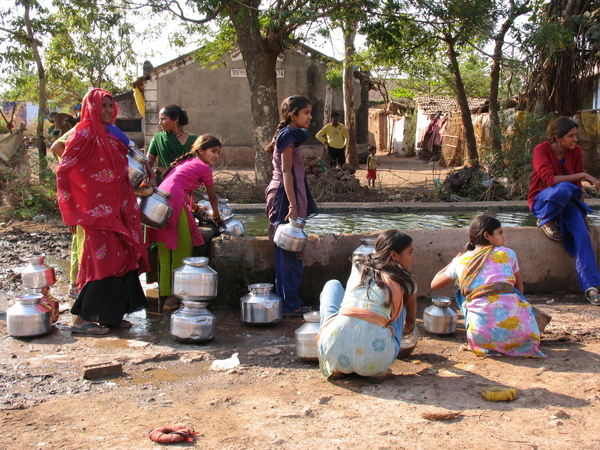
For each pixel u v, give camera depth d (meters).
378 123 36.62
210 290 4.32
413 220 8.43
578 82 15.26
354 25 13.08
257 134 13.72
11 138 10.44
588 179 5.53
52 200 9.78
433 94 31.86
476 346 4.13
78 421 2.97
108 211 4.38
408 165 24.06
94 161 4.32
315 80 22.09
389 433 2.82
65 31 12.57
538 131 12.68
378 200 11.62
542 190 5.70
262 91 13.55
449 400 3.25
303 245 4.88
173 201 4.98
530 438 2.77
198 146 5.28
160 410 3.12
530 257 5.64
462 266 4.24
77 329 4.50
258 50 13.41
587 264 5.40
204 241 5.30
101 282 4.48
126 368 3.80
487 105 24.72
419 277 5.54
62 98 30.44
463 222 8.20
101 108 4.34
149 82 21.80
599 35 13.53
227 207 5.85
